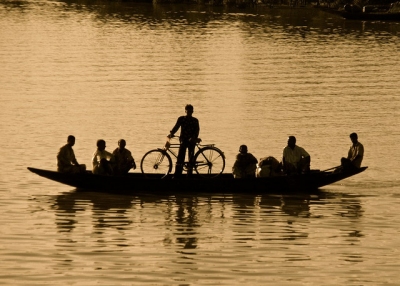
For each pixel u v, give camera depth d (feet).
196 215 201.26
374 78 442.91
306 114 342.03
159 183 222.89
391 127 318.65
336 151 276.62
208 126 314.96
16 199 214.28
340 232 187.11
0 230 185.37
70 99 370.94
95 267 160.56
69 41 577.43
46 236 181.37
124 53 524.11
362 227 191.31
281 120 328.70
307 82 426.51
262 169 226.79
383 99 380.99
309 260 166.61
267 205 211.82
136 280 153.28
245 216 200.75
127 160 228.63
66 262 163.22
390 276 157.28
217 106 357.61
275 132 305.73
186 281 152.97
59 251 170.40
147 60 496.23
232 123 321.52
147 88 402.52
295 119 331.16
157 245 175.83
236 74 448.24
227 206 210.59
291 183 224.12
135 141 287.89
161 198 218.18
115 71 453.99
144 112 342.44
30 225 189.98
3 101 363.35
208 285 151.02
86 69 459.32
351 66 484.74
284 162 227.81
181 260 165.48
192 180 223.30
